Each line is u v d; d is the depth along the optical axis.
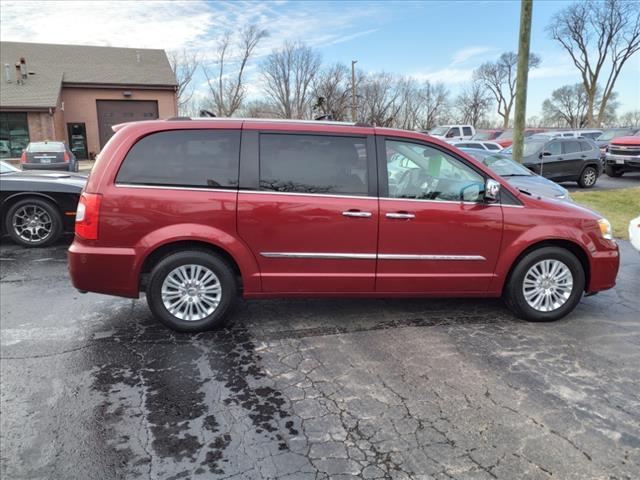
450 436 2.84
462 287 4.45
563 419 3.01
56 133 27.00
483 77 74.50
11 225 7.25
